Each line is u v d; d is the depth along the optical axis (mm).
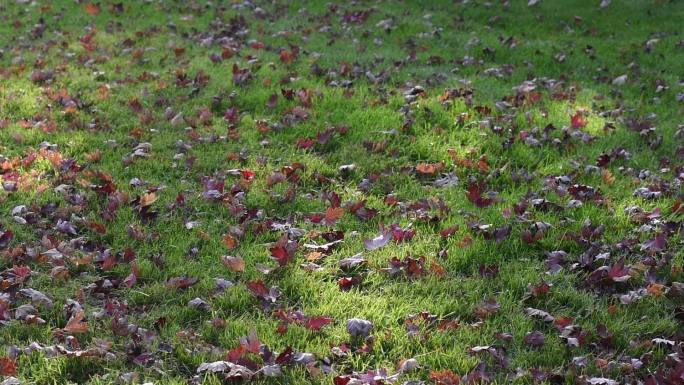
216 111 7750
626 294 4535
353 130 7066
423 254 4969
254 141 6891
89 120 7289
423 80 8547
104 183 5945
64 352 3854
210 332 4121
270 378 3736
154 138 6891
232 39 10305
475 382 3684
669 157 6730
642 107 8016
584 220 5379
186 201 5668
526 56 9820
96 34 10500
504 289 4598
